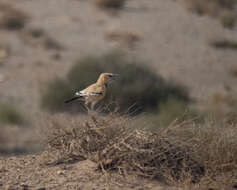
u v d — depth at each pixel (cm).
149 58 3241
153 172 704
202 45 3678
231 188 681
